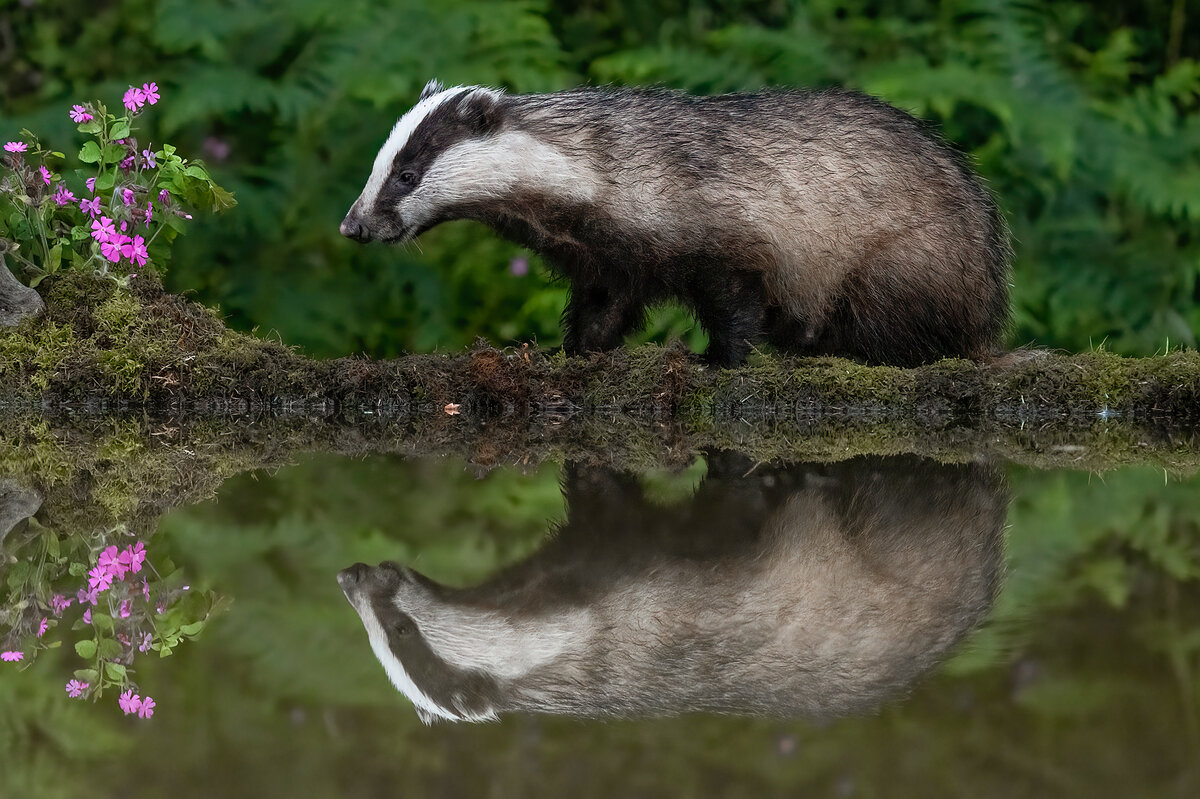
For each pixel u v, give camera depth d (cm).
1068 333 1603
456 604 578
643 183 1145
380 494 794
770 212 1150
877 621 547
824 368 1145
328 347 1484
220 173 1476
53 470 863
